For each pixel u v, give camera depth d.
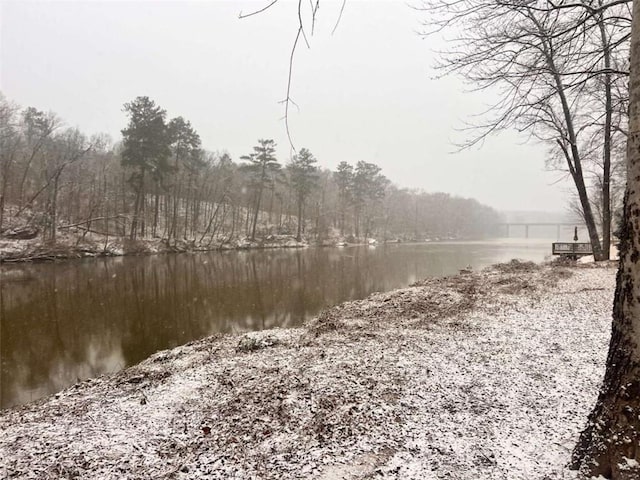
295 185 59.56
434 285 14.49
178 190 49.44
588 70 5.38
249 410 4.66
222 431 4.20
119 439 4.20
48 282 22.80
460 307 9.88
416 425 3.97
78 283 22.48
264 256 41.97
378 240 77.69
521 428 3.76
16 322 13.84
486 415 4.09
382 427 3.98
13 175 43.09
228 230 57.25
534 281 13.38
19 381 8.75
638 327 2.54
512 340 6.76
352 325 8.85
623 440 2.54
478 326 7.87
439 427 3.90
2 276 25.05
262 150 53.25
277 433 4.03
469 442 3.57
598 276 13.46
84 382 7.06
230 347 7.98
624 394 2.58
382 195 76.38
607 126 8.79
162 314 14.85
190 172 49.03
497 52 5.33
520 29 5.32
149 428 4.43
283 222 67.75
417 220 94.75
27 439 4.35
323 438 3.85
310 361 6.36
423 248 58.81
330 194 82.44
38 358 10.27
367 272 27.28
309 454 3.58
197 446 3.92
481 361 5.80
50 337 12.09
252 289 20.25
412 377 5.29
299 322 13.11
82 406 5.37
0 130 41.97
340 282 22.50
